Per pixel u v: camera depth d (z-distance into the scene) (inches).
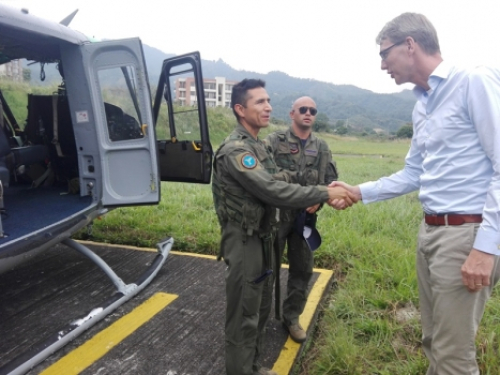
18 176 191.6
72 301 134.0
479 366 102.6
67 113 176.6
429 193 77.2
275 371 98.4
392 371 103.4
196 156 163.2
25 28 120.3
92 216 147.6
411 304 132.8
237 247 82.2
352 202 92.0
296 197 80.4
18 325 119.2
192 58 154.3
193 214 231.3
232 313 83.9
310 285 145.0
